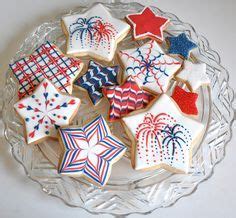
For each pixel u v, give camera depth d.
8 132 0.37
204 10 0.46
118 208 0.34
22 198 0.36
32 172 0.35
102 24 0.40
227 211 0.36
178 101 0.38
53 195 0.34
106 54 0.40
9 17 0.44
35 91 0.37
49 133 0.36
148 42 0.40
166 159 0.35
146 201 0.35
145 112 0.36
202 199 0.37
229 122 0.39
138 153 0.35
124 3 0.44
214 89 0.40
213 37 0.44
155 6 0.45
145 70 0.39
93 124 0.35
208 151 0.37
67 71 0.39
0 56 0.41
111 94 0.37
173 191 0.35
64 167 0.33
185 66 0.40
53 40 0.42
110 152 0.34
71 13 0.43
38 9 0.44
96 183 0.34
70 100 0.37
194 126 0.36
